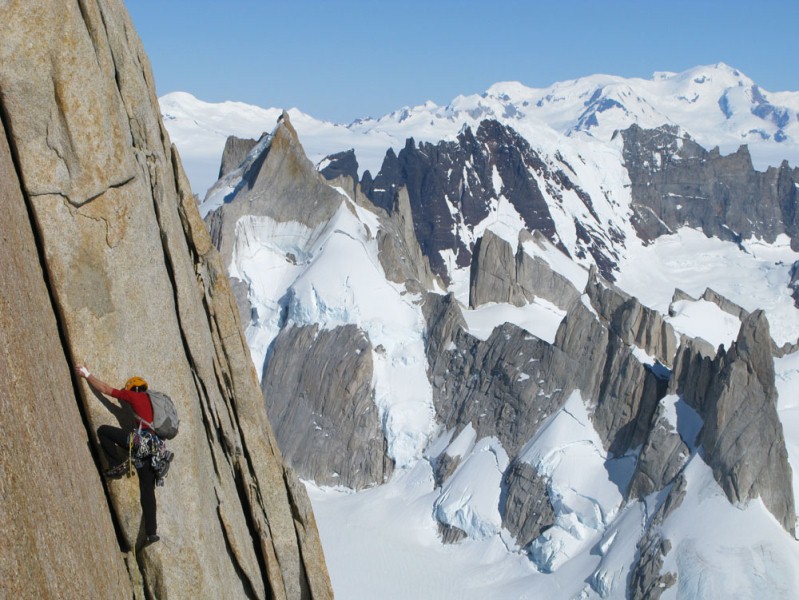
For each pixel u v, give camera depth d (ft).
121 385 63.67
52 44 59.26
